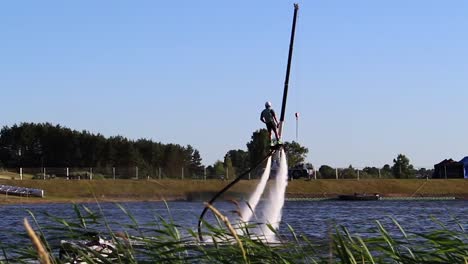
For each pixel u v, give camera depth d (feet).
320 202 295.28
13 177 335.88
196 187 276.62
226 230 27.32
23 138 468.75
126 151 438.40
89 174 347.56
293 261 26.86
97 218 28.71
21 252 27.86
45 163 470.39
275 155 82.12
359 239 26.40
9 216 174.40
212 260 26.94
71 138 462.19
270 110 81.71
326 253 27.02
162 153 416.46
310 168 345.10
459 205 252.42
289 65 82.69
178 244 27.32
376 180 343.87
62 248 27.25
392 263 27.55
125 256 26.94
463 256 26.21
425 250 28.12
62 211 186.80
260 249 26.99
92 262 26.55
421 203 276.21
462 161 357.82
